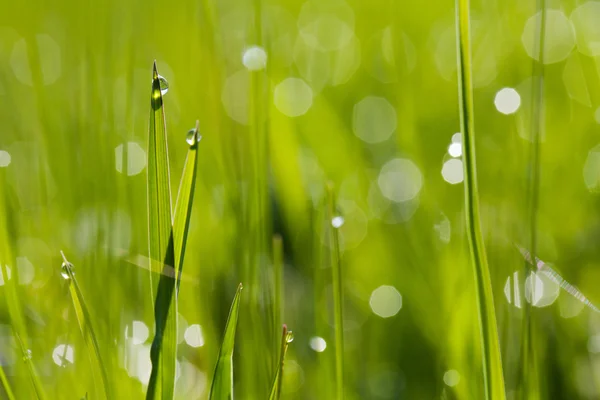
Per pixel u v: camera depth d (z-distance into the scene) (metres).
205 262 0.53
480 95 0.86
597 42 1.00
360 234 0.66
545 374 0.48
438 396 0.49
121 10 0.94
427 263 0.56
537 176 0.48
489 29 1.01
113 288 0.49
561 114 0.79
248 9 0.63
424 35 1.17
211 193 0.62
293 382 0.50
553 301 0.52
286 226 0.64
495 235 0.52
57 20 1.12
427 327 0.52
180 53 0.96
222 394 0.42
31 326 0.49
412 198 0.69
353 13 1.49
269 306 0.48
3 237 0.48
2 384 0.44
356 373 0.51
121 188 0.55
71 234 0.54
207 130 0.71
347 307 0.55
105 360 0.47
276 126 0.68
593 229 0.60
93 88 0.57
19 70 1.06
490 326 0.42
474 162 0.42
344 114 0.94
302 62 1.22
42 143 0.61
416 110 0.81
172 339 0.42
